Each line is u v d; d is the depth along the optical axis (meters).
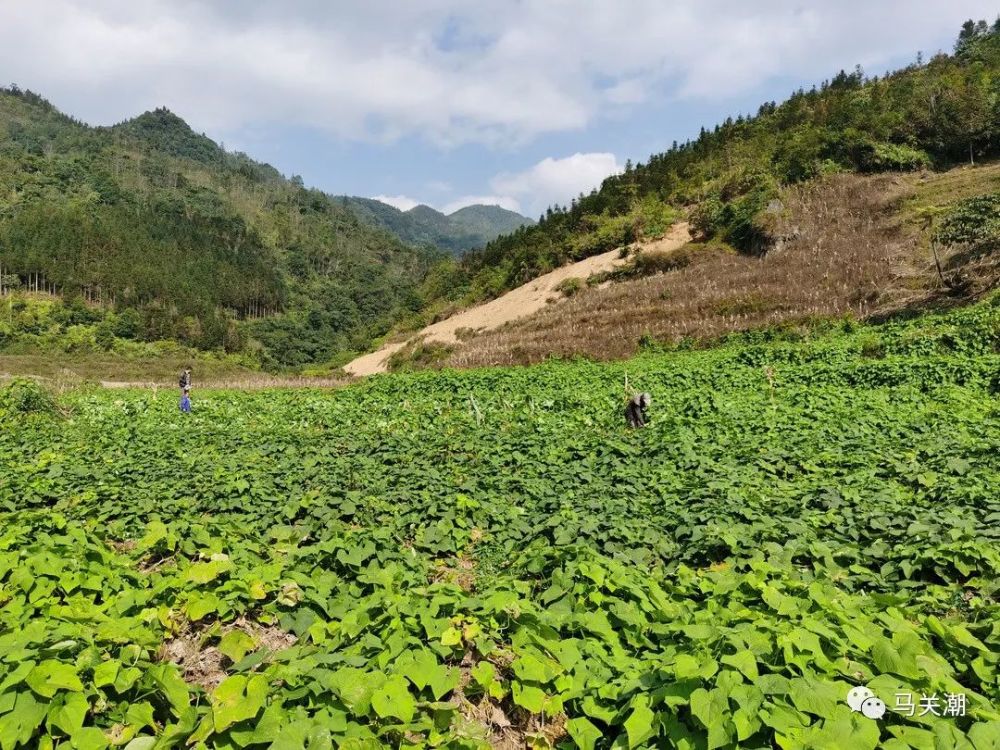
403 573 5.91
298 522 8.18
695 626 4.03
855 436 11.97
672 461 10.77
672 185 69.88
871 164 51.03
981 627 4.43
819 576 5.86
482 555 7.32
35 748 3.33
